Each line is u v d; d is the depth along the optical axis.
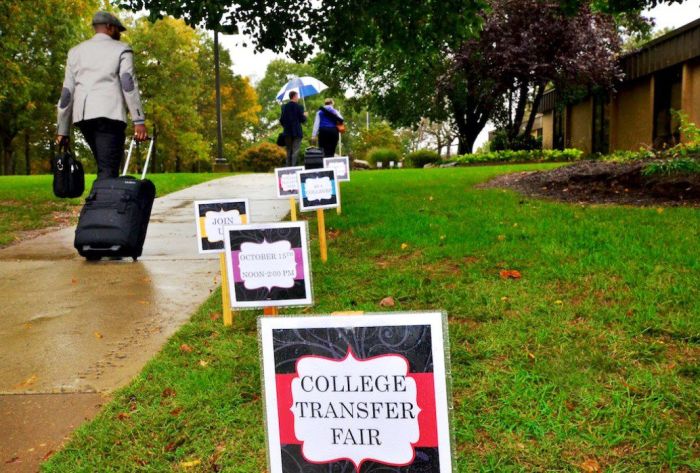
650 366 2.90
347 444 1.45
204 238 3.90
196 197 11.66
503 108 29.14
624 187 8.77
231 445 2.42
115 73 6.20
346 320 1.42
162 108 42.72
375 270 4.93
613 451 2.25
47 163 51.31
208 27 8.75
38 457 2.44
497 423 2.47
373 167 37.28
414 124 29.50
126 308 4.46
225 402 2.76
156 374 3.11
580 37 22.02
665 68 20.47
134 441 2.48
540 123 35.91
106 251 5.95
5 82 19.12
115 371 3.27
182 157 49.81
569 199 8.49
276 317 1.45
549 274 4.38
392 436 1.42
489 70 23.64
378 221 7.15
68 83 6.25
